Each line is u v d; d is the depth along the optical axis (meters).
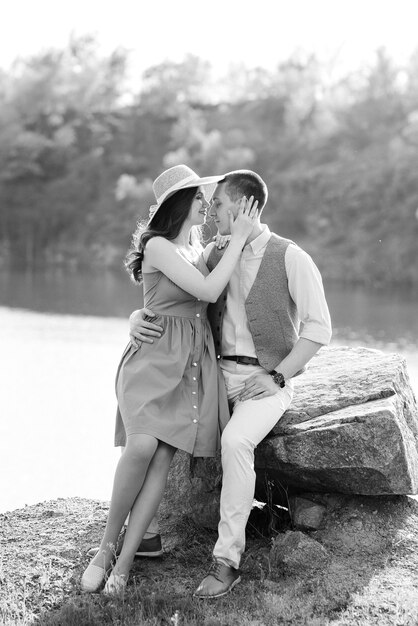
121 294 41.25
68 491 7.64
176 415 4.00
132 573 4.10
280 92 91.31
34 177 86.12
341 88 82.31
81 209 80.06
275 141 80.19
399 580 3.85
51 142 86.75
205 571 4.13
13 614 3.68
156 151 88.38
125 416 4.00
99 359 18.08
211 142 77.38
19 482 7.95
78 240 76.56
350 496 4.36
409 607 3.58
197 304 4.20
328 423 4.13
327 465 4.08
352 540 4.16
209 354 4.19
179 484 4.69
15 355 18.66
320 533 4.24
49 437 10.02
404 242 55.00
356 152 69.94
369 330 27.55
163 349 4.09
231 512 3.89
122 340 22.31
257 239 4.20
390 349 22.61
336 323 29.75
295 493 4.43
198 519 4.56
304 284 4.11
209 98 101.06
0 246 79.38
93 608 3.70
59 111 93.88
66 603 3.77
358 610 3.61
